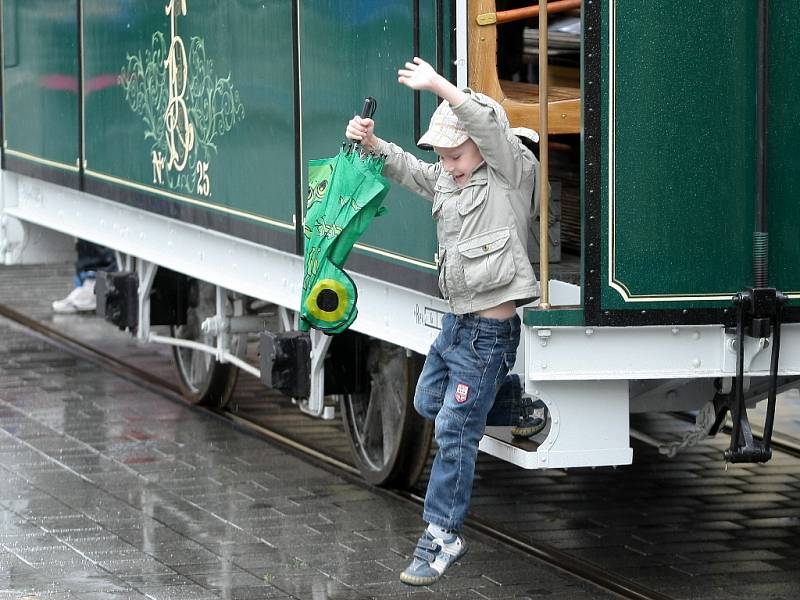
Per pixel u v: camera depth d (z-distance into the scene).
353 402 12.02
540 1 8.26
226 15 11.77
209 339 13.97
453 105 7.98
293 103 10.82
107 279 14.47
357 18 9.91
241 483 11.99
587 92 8.21
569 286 8.80
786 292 8.47
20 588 9.34
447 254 8.29
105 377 16.14
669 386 8.93
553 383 8.41
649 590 9.37
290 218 10.95
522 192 8.27
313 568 9.80
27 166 15.95
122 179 13.87
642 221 8.30
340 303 8.57
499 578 9.58
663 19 8.22
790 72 8.36
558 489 11.87
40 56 15.41
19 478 12.06
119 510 11.16
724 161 8.33
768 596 9.29
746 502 11.43
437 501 8.46
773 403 8.46
